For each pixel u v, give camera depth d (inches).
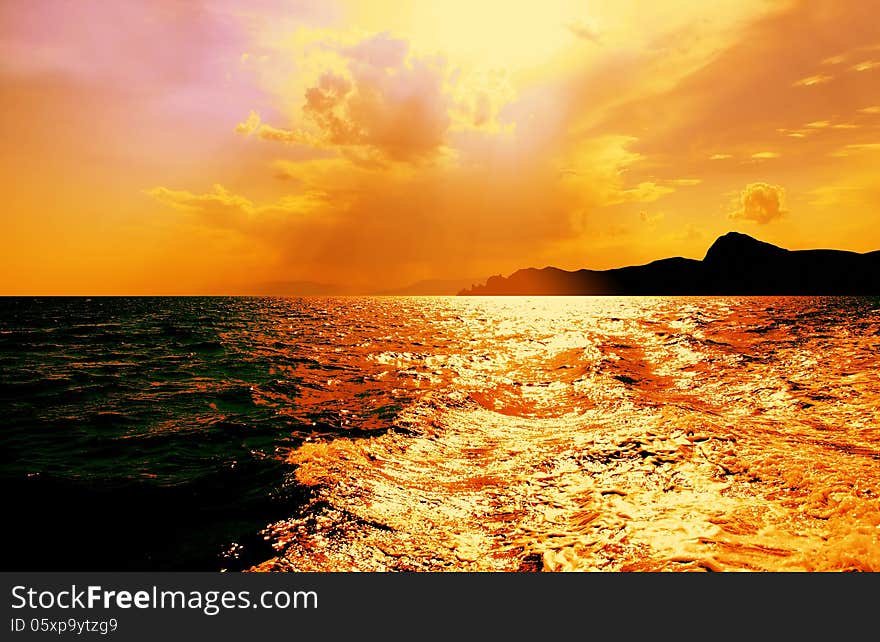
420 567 225.0
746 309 2201.0
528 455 373.1
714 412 458.6
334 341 1182.3
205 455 380.2
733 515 242.7
